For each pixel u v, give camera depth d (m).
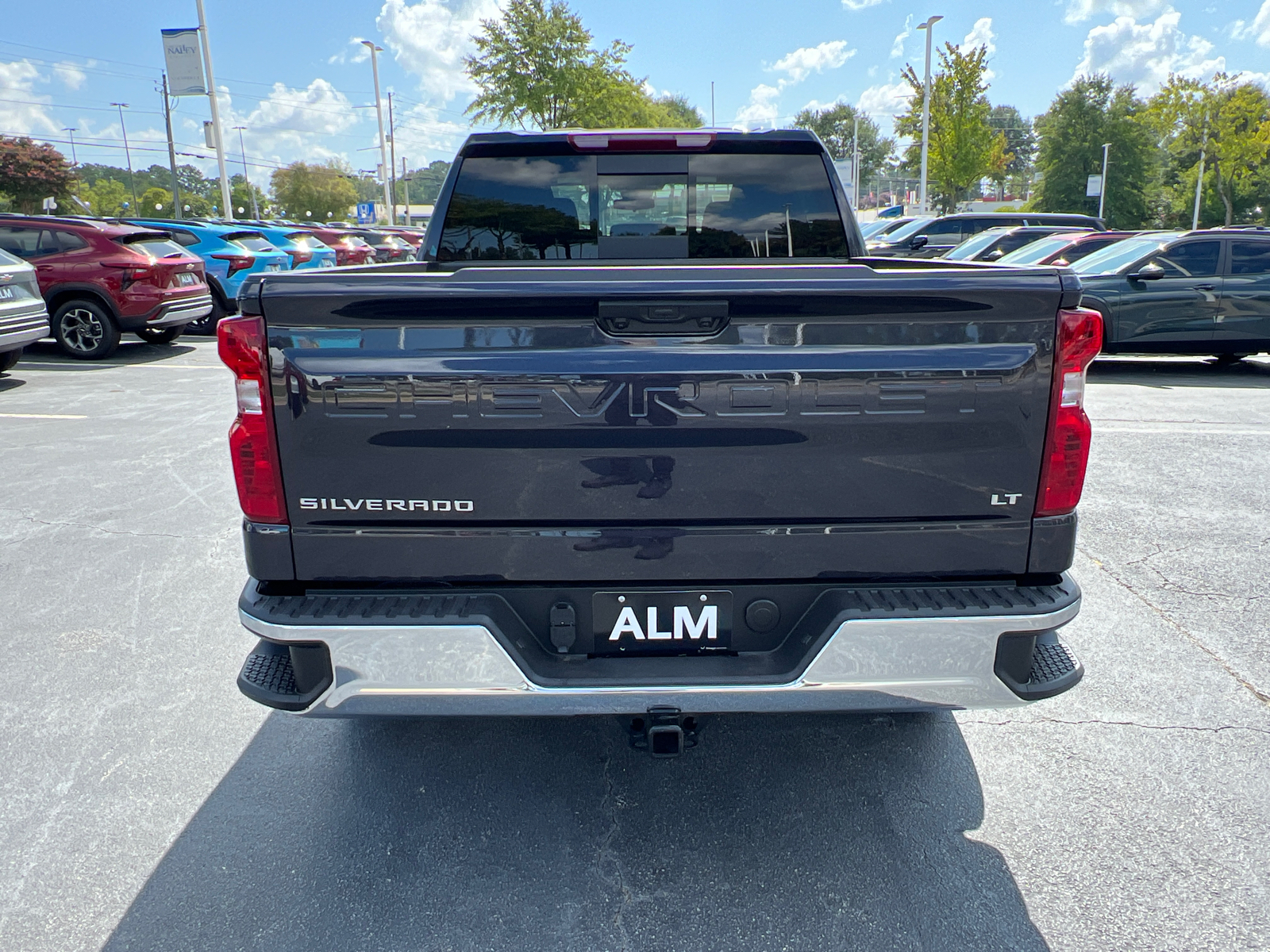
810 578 2.28
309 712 2.26
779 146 3.69
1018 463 2.21
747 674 2.24
